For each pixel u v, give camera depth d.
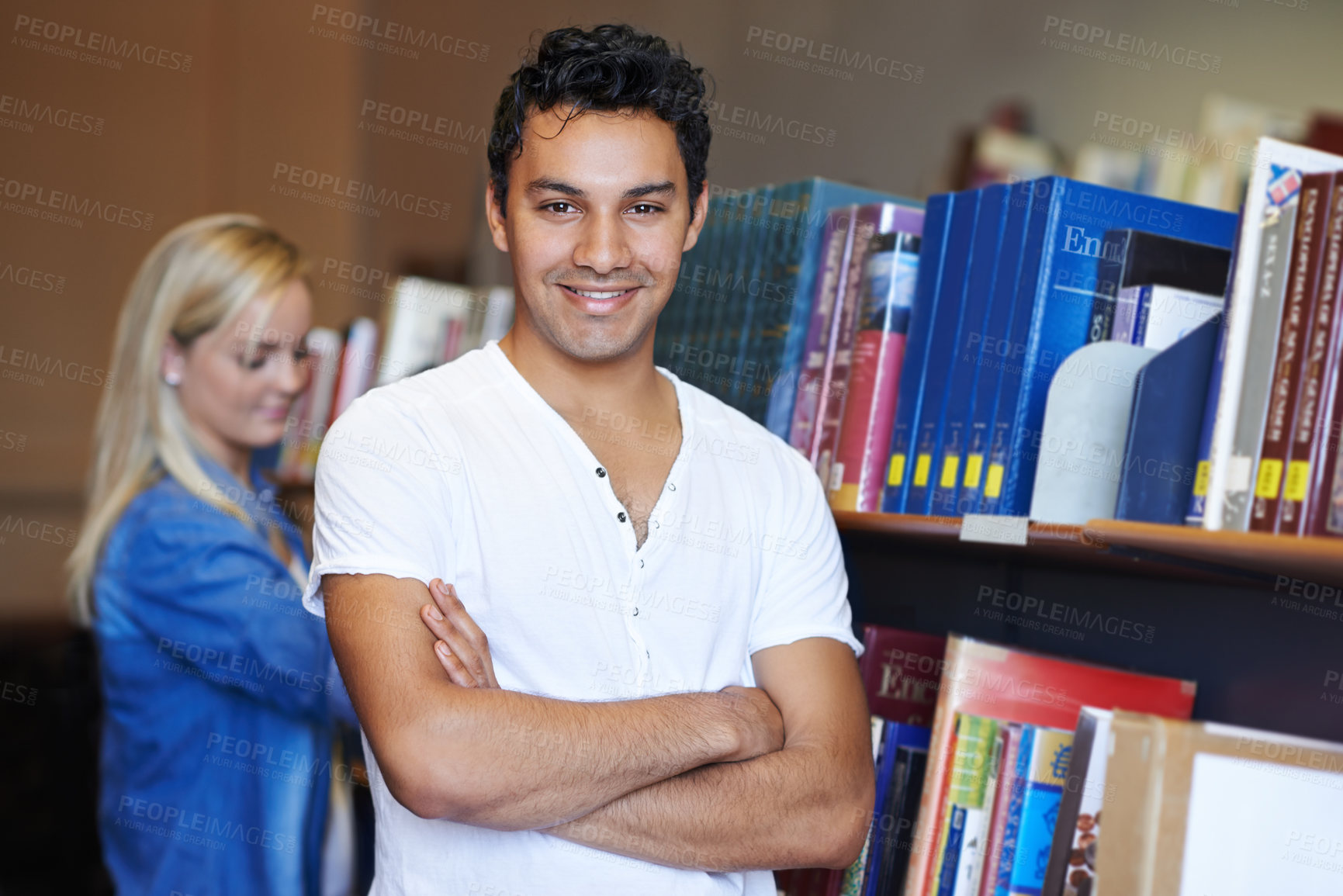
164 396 2.20
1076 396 1.29
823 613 1.38
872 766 1.31
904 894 1.44
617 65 1.26
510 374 1.34
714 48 3.72
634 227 1.29
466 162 4.25
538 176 1.27
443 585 1.19
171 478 2.16
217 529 2.10
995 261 1.39
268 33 4.33
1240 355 1.06
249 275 2.22
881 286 1.55
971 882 1.37
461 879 1.19
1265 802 1.15
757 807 1.19
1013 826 1.35
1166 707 1.39
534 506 1.27
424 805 1.08
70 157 4.13
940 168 3.51
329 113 4.36
